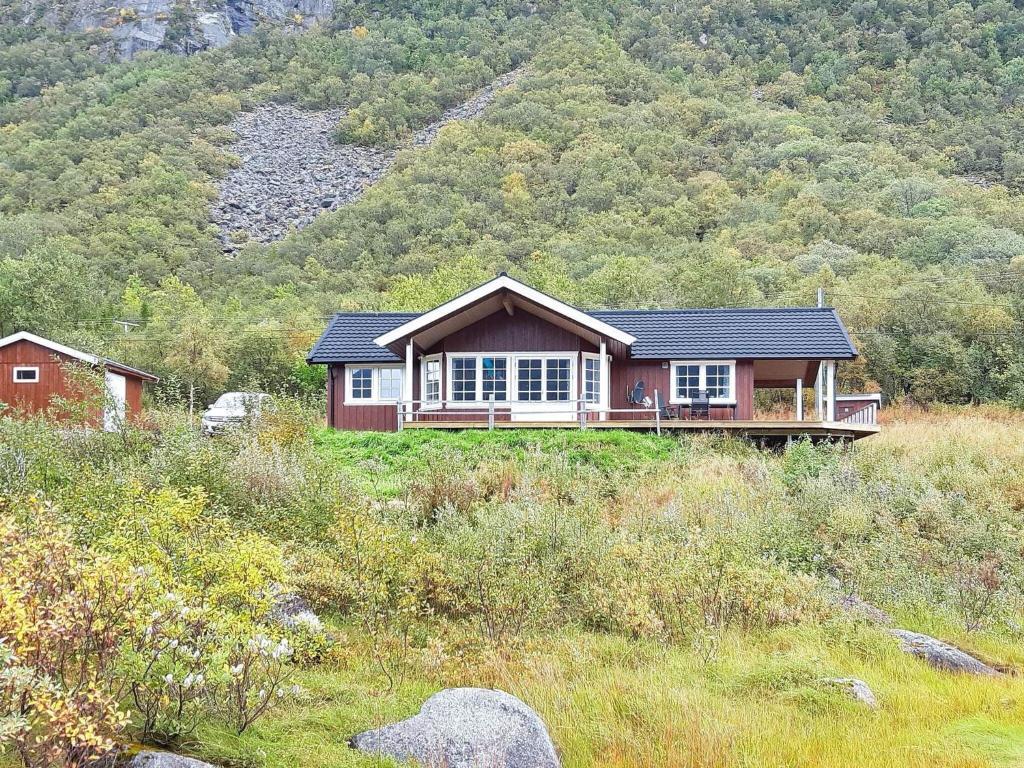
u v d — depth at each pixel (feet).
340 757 23.39
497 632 34.88
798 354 86.33
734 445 76.18
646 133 411.34
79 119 502.38
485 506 51.19
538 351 85.61
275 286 274.98
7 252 256.93
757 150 395.96
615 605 38.09
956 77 507.30
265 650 23.16
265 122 581.53
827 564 49.60
